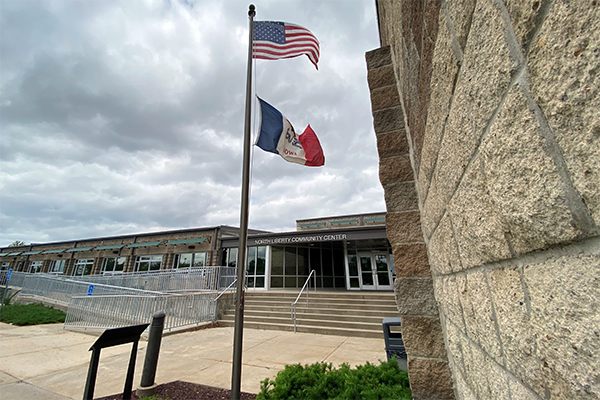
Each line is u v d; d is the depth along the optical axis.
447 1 1.05
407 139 3.36
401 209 3.15
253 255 16.73
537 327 0.65
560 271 0.55
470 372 1.51
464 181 1.08
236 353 3.35
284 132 5.48
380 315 9.50
